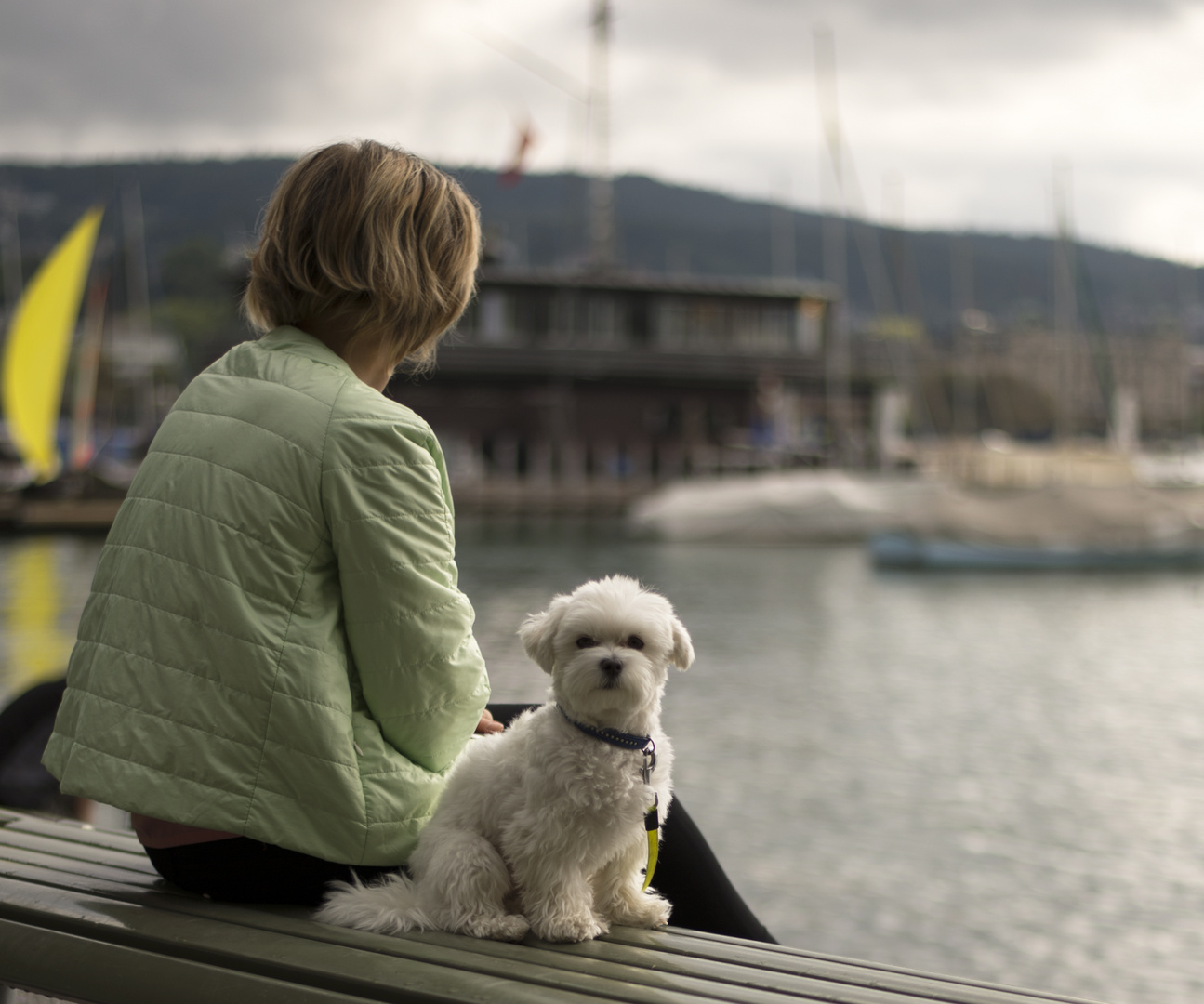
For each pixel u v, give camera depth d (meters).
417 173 2.41
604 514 55.72
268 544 2.12
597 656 2.19
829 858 9.66
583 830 2.19
